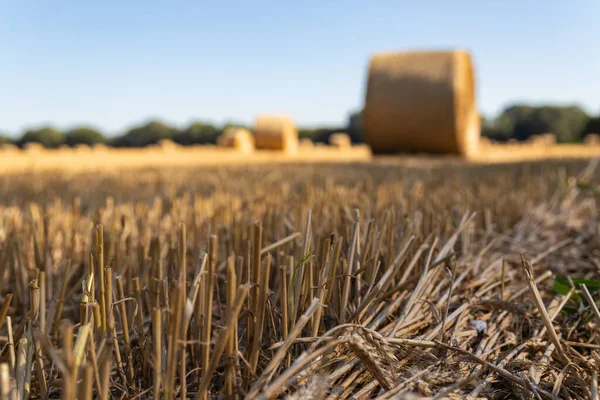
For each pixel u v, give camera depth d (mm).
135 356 1259
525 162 5977
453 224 2266
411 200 2719
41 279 1206
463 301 1636
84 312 1089
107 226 2180
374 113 10281
